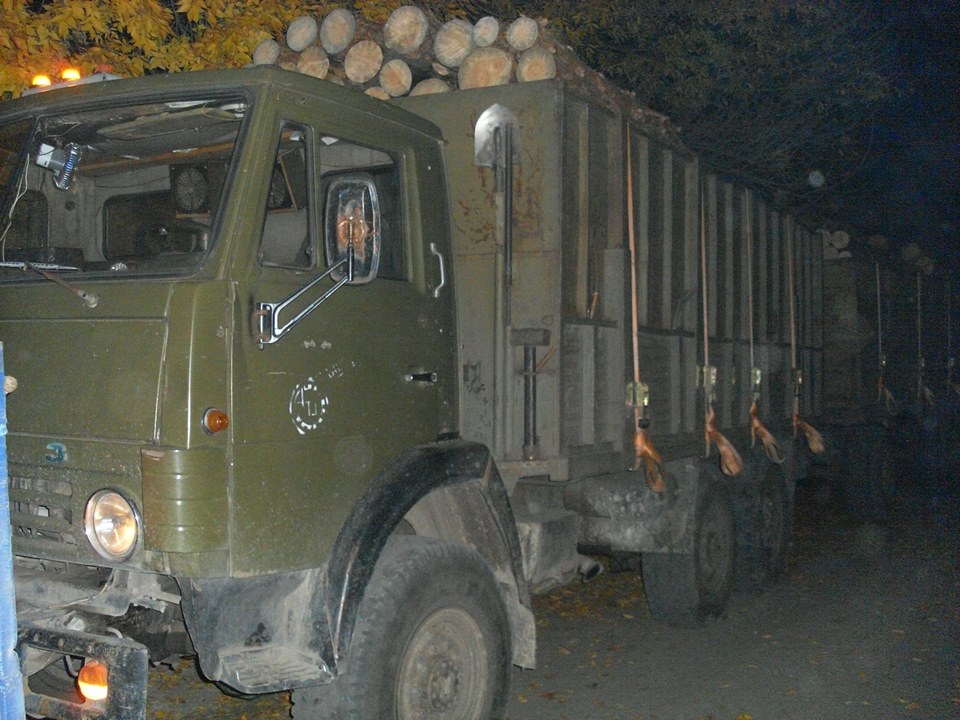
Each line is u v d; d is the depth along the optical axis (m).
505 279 5.06
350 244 3.97
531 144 5.19
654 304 6.53
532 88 5.19
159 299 3.62
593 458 5.47
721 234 7.89
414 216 4.63
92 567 4.05
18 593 4.03
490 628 4.52
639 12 12.03
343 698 3.96
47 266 3.94
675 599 7.01
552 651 6.95
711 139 13.91
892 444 12.78
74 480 3.72
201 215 4.22
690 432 7.05
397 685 4.10
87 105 4.29
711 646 7.07
